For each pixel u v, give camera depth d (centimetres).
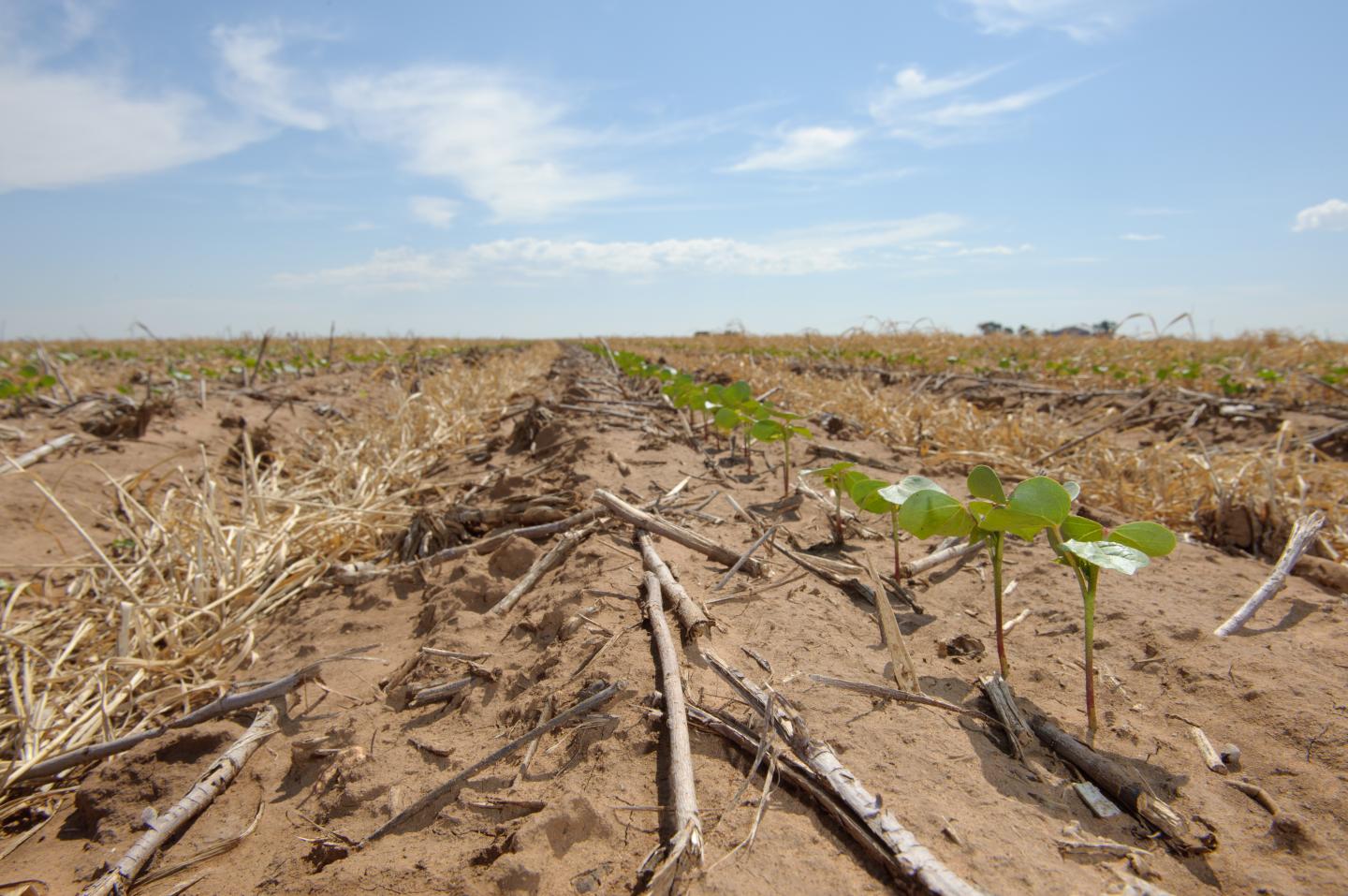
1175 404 820
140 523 458
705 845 168
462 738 231
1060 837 174
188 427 732
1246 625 272
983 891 151
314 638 337
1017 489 208
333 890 174
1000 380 1108
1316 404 767
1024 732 211
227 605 366
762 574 321
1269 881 164
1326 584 318
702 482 493
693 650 245
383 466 595
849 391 865
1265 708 220
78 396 859
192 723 261
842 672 240
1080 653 261
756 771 193
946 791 186
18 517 483
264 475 590
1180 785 195
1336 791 186
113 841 213
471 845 182
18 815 239
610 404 861
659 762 198
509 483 507
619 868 167
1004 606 303
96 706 292
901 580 329
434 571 387
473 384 1073
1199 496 429
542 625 283
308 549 434
